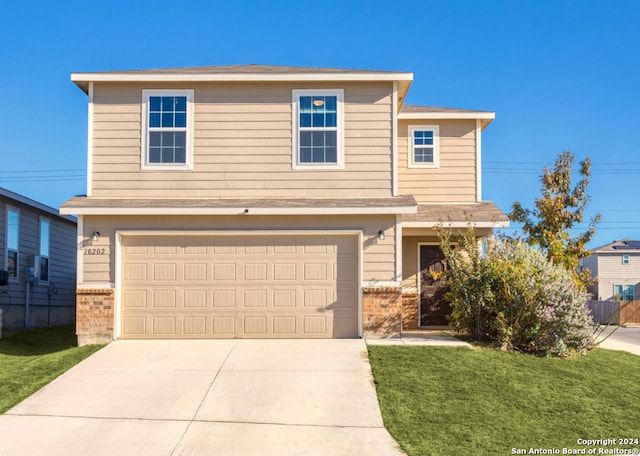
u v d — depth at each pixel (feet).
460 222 47.80
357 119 43.21
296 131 43.09
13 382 31.68
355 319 41.60
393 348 37.40
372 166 42.96
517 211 57.72
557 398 29.81
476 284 40.68
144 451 23.32
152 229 41.32
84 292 40.75
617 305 107.24
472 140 56.29
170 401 28.78
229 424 26.17
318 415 27.22
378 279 41.19
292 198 42.63
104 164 42.80
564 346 38.58
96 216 41.27
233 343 39.60
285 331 41.45
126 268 41.63
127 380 31.76
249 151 43.01
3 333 53.52
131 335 41.37
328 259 41.81
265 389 30.32
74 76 42.32
